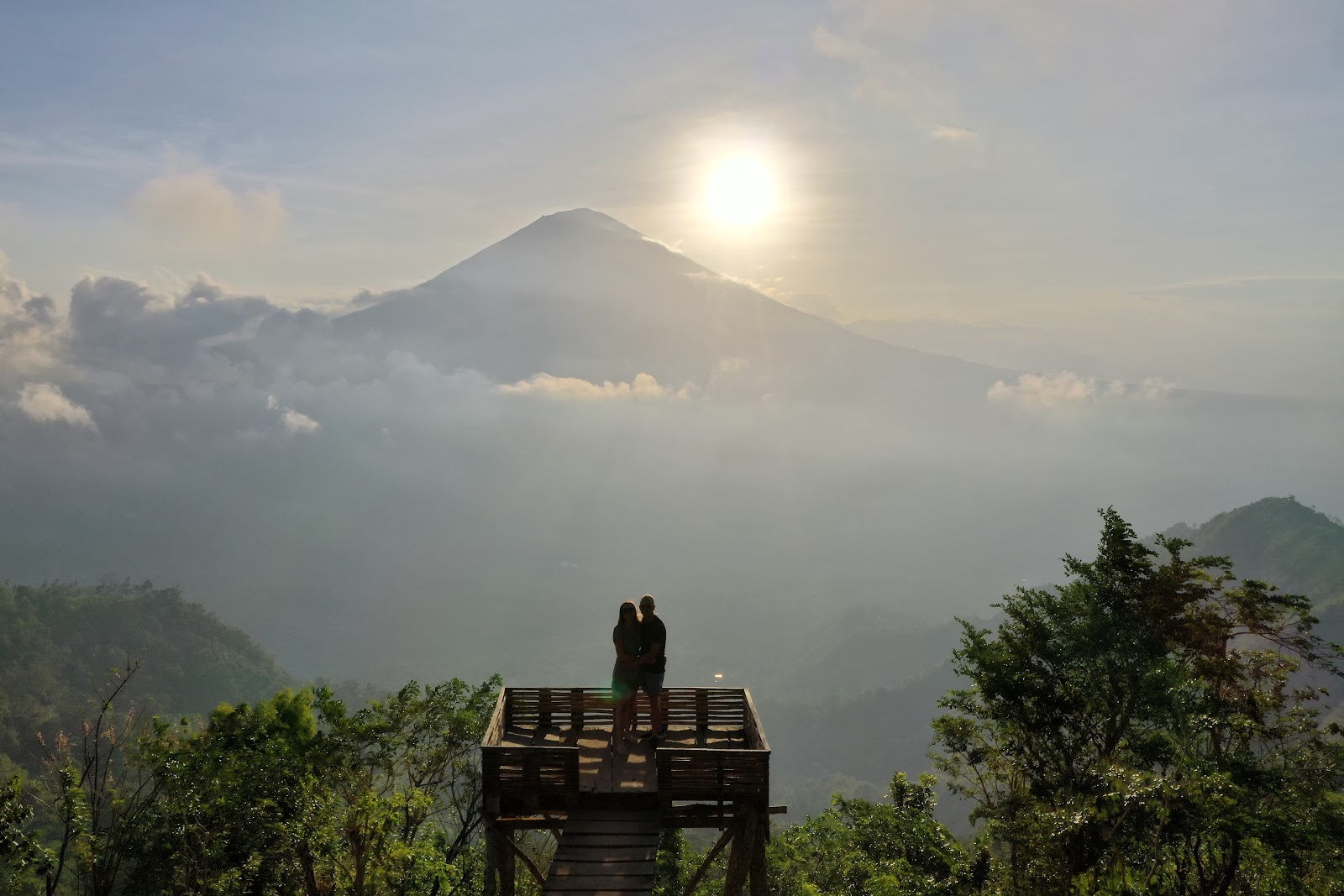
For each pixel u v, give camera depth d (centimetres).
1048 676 2058
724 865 3091
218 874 1877
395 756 2188
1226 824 1576
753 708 1441
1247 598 2050
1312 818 1608
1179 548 2122
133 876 2056
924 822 2766
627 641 1433
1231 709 1914
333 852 1877
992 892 2244
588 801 1279
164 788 2056
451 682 2338
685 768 1260
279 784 1945
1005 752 2225
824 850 3167
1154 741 1950
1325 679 7844
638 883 1109
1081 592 2108
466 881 2141
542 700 1515
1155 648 2009
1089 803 1689
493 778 1276
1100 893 1523
